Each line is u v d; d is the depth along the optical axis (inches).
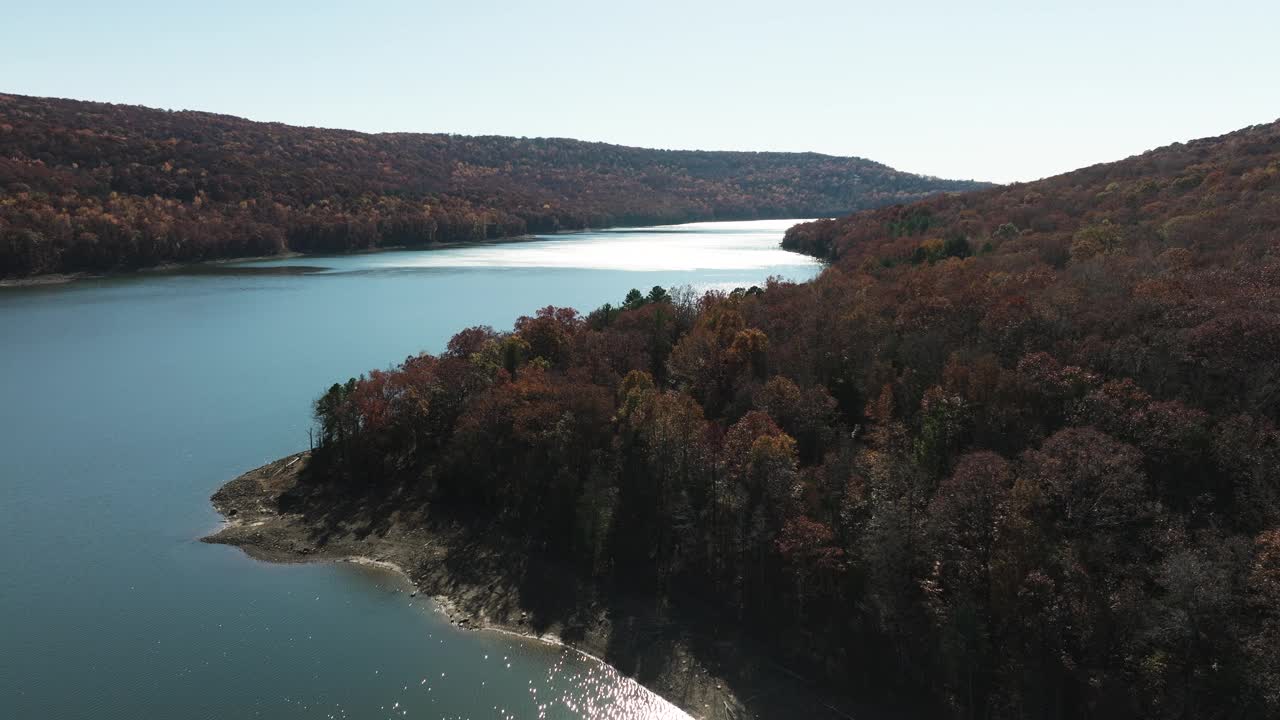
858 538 2586.1
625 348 4557.1
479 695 2364.7
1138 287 3868.1
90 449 4269.2
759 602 2723.9
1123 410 2758.4
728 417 3602.4
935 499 2456.9
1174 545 2214.6
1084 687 2096.5
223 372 5826.8
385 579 3036.4
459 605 2869.1
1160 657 2028.8
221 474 3951.8
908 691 2316.7
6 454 4190.5
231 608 2807.6
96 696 2320.4
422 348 6560.0
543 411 3420.3
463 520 3427.7
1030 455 2561.5
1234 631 1969.7
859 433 3462.1
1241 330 2859.3
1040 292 4143.7
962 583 2321.6
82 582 2960.1
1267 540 2089.1
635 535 3112.7
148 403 5068.9
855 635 2500.0
